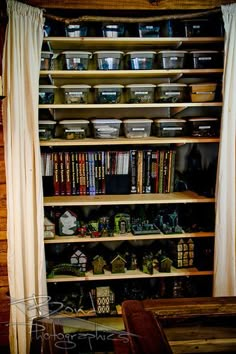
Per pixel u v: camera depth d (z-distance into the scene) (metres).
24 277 2.12
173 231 2.35
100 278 2.31
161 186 2.47
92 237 2.29
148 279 2.52
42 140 2.24
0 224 2.14
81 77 2.37
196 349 1.23
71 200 2.27
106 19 2.12
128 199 2.30
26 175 2.06
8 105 1.97
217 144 2.59
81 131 2.29
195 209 2.54
